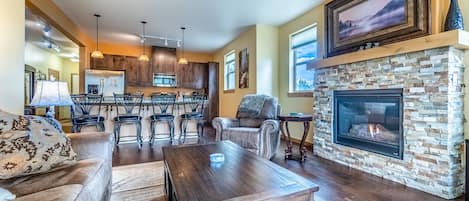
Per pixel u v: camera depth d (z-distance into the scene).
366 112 3.14
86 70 6.41
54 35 6.01
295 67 5.04
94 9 4.44
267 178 1.54
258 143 3.37
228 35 6.24
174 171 1.69
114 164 3.05
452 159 2.26
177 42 6.96
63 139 1.75
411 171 2.53
